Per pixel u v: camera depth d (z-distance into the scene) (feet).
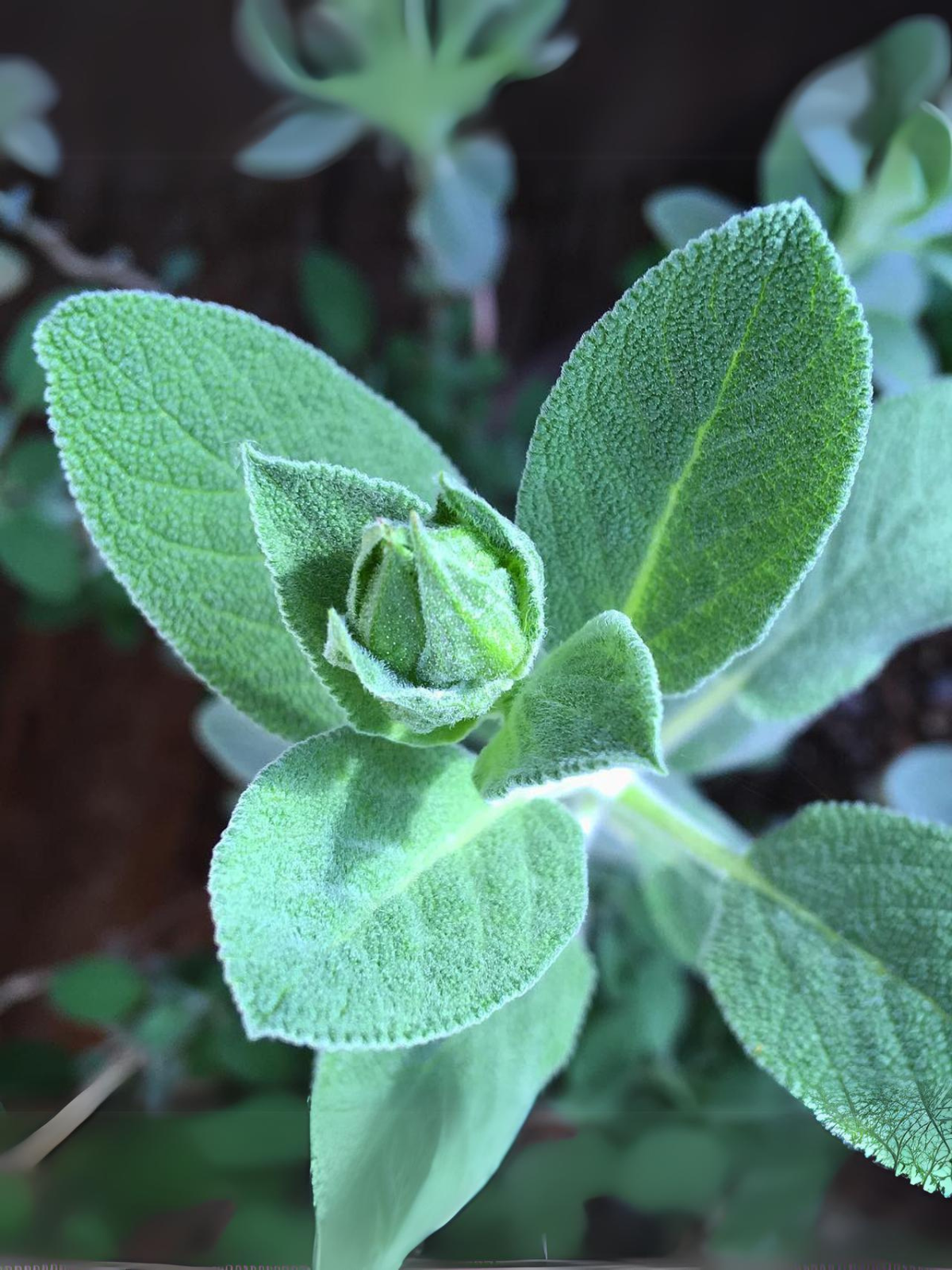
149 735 0.93
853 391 0.41
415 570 0.39
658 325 0.44
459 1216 0.62
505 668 0.42
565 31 0.90
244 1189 0.67
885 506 0.58
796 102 0.76
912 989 0.50
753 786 0.80
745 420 0.44
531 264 0.93
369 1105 0.51
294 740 0.52
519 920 0.44
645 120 0.93
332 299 0.87
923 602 0.59
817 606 0.60
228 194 0.95
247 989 0.39
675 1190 0.66
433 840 0.45
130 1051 0.80
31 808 0.93
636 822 0.61
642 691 0.38
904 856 0.52
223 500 0.49
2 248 0.87
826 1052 0.49
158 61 0.92
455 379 0.87
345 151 0.95
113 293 0.46
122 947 0.88
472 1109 0.52
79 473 0.47
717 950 0.53
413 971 0.41
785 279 0.41
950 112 0.78
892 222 0.69
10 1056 0.82
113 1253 0.63
